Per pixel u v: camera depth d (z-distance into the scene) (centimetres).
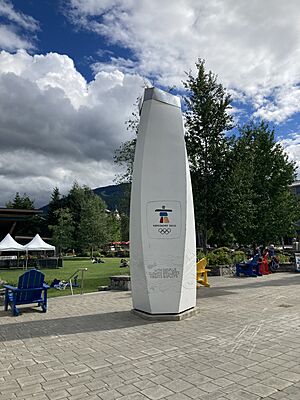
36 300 855
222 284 1348
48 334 645
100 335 627
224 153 1975
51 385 410
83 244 5384
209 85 2016
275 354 492
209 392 376
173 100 803
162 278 740
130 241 800
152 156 771
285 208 2558
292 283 1341
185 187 772
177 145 784
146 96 798
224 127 2014
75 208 6531
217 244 2491
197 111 2003
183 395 371
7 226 2820
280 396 361
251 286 1269
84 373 445
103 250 6119
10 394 388
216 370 438
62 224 5488
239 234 2247
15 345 580
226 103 1997
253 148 2283
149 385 400
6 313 849
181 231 755
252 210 2078
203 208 1902
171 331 636
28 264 3256
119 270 2508
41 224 6806
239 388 383
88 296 1093
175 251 746
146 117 789
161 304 734
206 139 2006
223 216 1931
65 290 1365
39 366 477
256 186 2480
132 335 618
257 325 661
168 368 452
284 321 689
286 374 418
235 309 826
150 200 760
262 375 417
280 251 2594
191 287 778
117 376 430
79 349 548
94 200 5747
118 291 1194
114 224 5616
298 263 1856
